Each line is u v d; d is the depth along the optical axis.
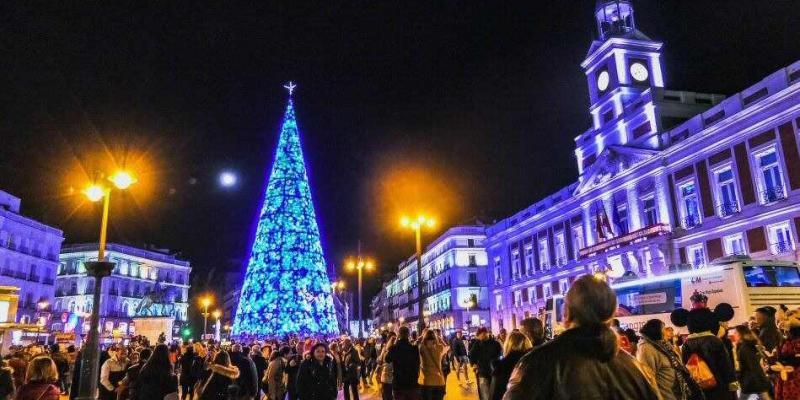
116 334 45.22
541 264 51.38
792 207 27.70
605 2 45.66
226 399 8.77
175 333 77.69
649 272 36.16
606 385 2.77
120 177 13.03
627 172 39.25
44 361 6.76
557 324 21.75
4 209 52.88
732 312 8.01
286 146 39.91
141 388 7.73
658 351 5.35
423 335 10.70
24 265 55.75
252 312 34.94
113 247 70.50
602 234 41.25
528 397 2.84
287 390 12.84
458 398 17.45
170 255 83.81
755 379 8.05
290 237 36.53
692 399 5.32
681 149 35.00
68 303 68.38
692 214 34.44
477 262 72.88
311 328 34.91
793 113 28.19
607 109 43.88
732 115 31.33
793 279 16.61
